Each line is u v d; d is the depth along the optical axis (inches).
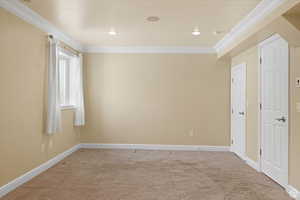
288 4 90.9
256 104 151.6
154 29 155.0
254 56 154.9
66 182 126.3
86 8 120.7
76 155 185.5
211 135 208.7
